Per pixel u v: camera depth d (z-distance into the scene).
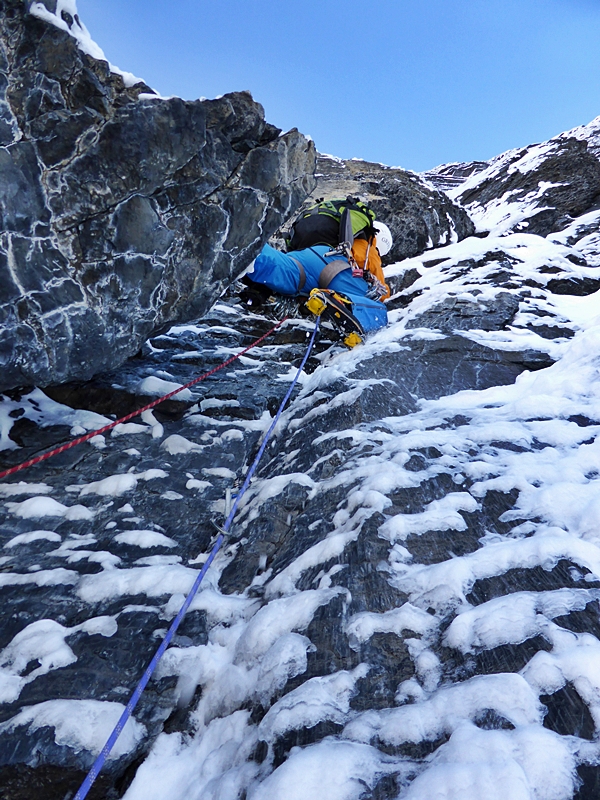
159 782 1.49
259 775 1.31
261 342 4.84
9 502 2.66
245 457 3.12
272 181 2.84
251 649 1.73
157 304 2.74
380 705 1.41
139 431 3.27
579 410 2.63
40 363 2.46
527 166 8.17
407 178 7.00
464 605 1.61
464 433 2.58
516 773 1.04
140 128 2.32
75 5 2.25
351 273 4.53
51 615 1.99
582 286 5.12
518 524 1.89
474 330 4.27
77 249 2.38
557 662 1.29
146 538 2.43
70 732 1.53
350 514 2.15
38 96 2.16
